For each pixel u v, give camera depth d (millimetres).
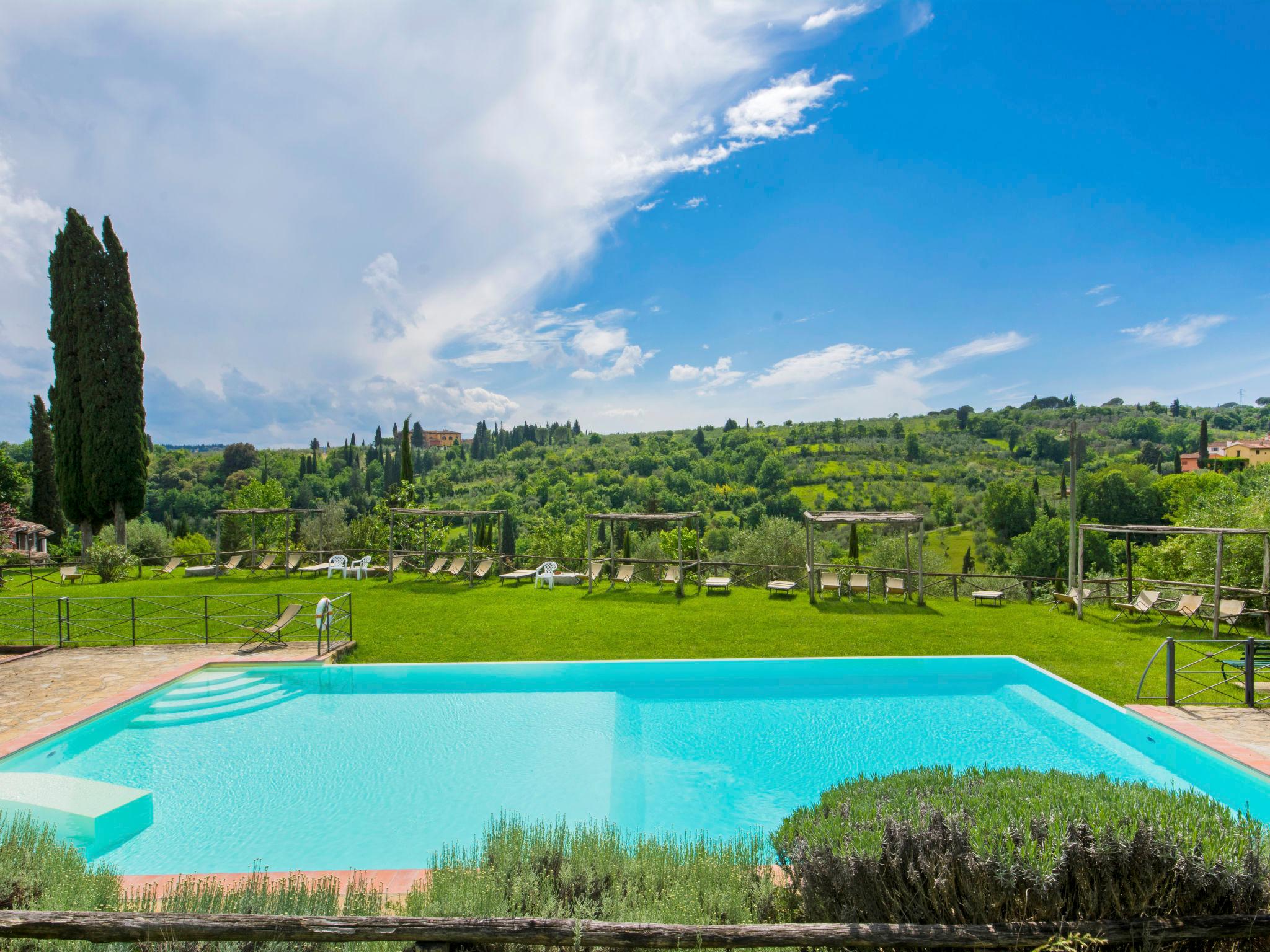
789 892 3945
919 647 13062
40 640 13609
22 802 6188
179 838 6391
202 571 23234
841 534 71000
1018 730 9383
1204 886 3254
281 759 8352
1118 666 11617
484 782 7773
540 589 19969
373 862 5980
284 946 3297
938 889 3346
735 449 109688
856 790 4449
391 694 10875
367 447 142125
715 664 12055
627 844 5195
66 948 3221
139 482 27156
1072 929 3176
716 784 7836
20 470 35969
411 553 23281
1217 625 13641
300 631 14469
